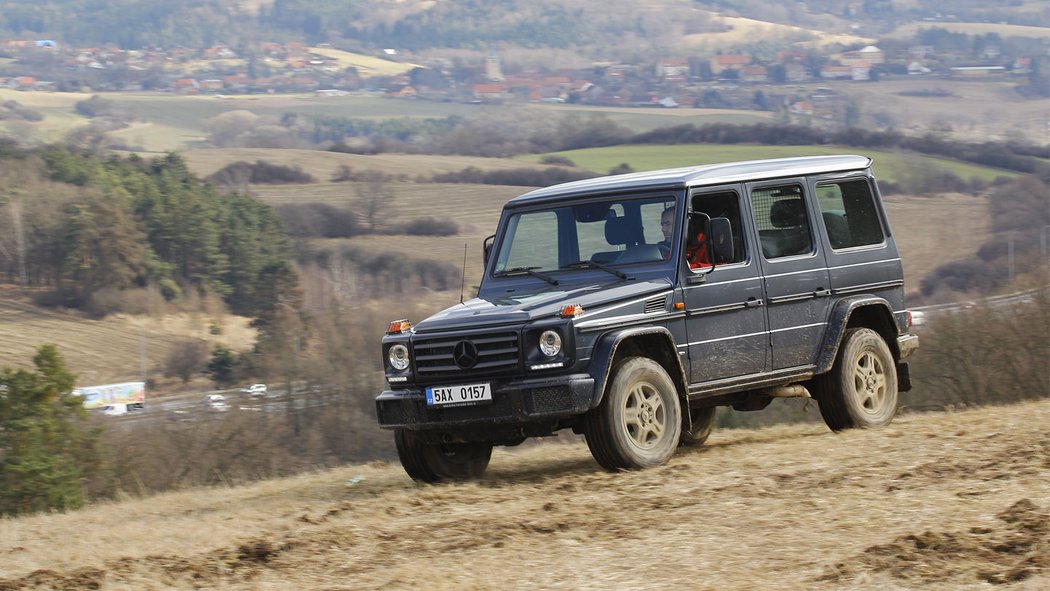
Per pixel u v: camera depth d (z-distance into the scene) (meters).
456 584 12.44
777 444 21.05
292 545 14.80
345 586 12.70
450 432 19.48
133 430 71.12
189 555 14.63
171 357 154.00
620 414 18.80
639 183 20.86
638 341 19.73
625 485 17.48
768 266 21.44
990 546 11.88
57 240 176.12
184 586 13.18
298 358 92.56
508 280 21.23
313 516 17.12
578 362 18.53
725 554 12.77
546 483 18.61
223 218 186.62
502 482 19.50
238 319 170.75
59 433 58.69
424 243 184.38
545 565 12.97
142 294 171.25
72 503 54.16
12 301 169.75
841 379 22.44
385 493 19.80
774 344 21.39
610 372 18.95
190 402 96.88
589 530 14.52
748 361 20.98
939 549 11.98
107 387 123.81
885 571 11.44
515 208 21.86
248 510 19.20
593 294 19.41
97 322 165.88
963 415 23.06
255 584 13.06
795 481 16.52
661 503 15.73
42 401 58.38
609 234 20.80
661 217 20.47
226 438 73.75
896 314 23.72
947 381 74.06
